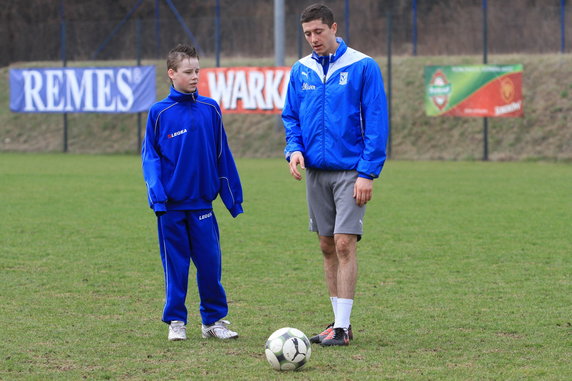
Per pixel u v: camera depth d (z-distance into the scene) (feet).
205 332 64.28
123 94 277.85
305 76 63.52
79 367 55.52
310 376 52.95
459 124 279.90
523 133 269.23
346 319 61.67
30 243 112.37
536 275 89.56
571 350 59.67
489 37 314.35
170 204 62.75
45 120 327.47
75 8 380.99
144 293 81.76
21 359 57.57
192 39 334.03
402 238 115.75
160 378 52.75
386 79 303.27
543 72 290.97
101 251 106.22
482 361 56.54
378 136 61.36
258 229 124.57
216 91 263.08
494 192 172.14
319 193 64.18
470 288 83.05
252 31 329.93
